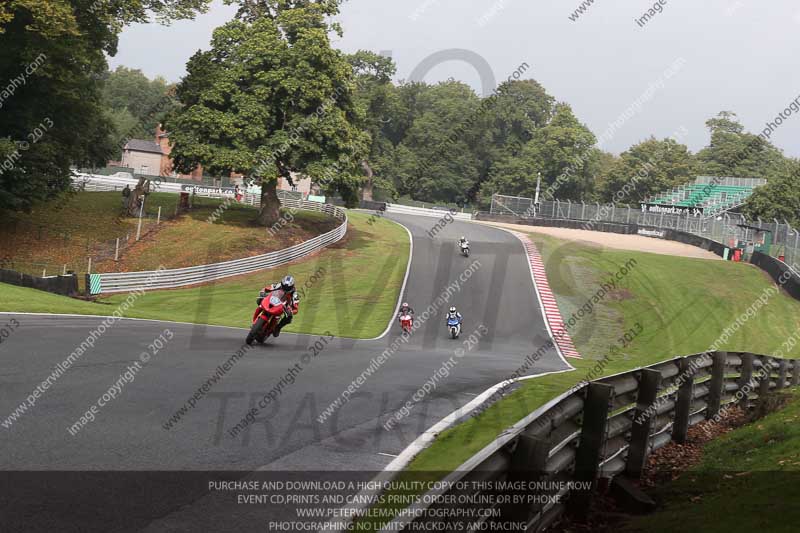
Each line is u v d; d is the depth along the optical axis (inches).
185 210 2075.5
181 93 1918.1
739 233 2242.9
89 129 1867.6
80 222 1792.6
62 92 1563.7
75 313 733.3
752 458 318.3
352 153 1914.4
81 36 1608.0
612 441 276.5
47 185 1615.4
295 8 1993.1
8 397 280.7
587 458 234.4
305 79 1838.1
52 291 1074.1
